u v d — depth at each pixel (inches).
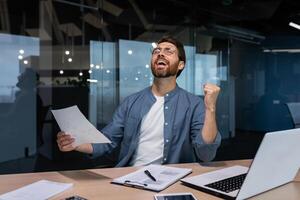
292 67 188.1
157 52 68.5
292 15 182.7
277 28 188.4
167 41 69.5
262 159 36.6
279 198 39.2
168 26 187.5
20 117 159.8
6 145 156.3
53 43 168.1
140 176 48.8
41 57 165.2
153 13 184.9
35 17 162.4
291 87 188.1
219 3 184.4
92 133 49.8
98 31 178.1
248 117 193.9
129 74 182.2
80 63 175.0
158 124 67.2
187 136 67.0
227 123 192.7
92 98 176.2
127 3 180.2
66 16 170.4
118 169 55.2
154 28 185.5
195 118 66.6
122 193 41.9
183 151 66.8
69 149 52.6
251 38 193.8
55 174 51.8
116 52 181.5
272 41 190.5
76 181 47.5
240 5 182.7
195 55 191.0
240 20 192.7
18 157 156.5
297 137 40.1
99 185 45.5
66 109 51.0
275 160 38.9
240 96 196.2
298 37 185.8
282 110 186.1
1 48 154.4
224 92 195.6
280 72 189.6
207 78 192.1
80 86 174.7
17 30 157.8
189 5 187.2
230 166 56.7
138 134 67.5
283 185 43.9
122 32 181.5
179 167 56.0
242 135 186.1
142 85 182.2
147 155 65.9
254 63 194.9
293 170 44.4
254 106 193.8
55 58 168.9
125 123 69.5
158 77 68.6
